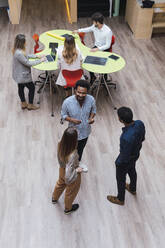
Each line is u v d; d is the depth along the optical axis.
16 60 4.14
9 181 3.68
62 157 2.67
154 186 3.66
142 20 6.70
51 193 3.56
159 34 7.27
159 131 4.46
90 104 3.17
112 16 8.08
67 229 3.20
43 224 3.24
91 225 3.25
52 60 4.57
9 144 4.19
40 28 7.34
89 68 4.46
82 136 3.41
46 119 4.64
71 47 3.94
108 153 4.10
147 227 3.24
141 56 6.36
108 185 3.67
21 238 3.11
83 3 7.95
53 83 5.30
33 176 3.75
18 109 4.83
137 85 5.46
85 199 3.51
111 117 4.72
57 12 8.17
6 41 6.71
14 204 3.43
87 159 4.00
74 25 7.57
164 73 5.83
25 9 8.29
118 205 3.45
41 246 3.05
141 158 4.02
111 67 4.51
